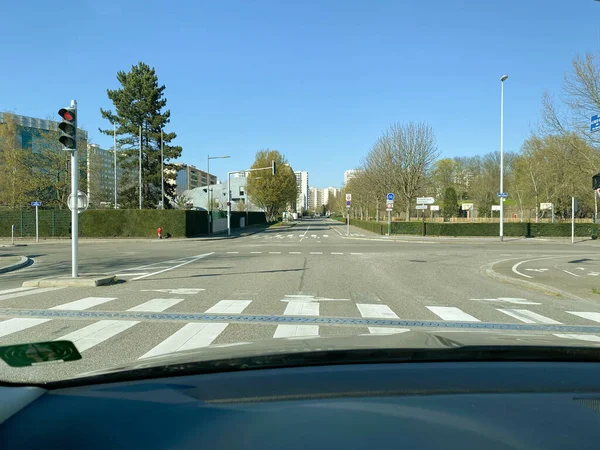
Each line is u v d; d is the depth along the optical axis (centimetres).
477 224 3975
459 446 146
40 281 1112
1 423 171
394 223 4241
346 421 160
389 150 4647
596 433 158
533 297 1025
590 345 259
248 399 182
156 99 4619
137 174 4831
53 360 205
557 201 4588
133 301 905
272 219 8975
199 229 4347
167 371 218
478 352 243
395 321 738
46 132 4144
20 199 4025
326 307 858
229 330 656
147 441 152
